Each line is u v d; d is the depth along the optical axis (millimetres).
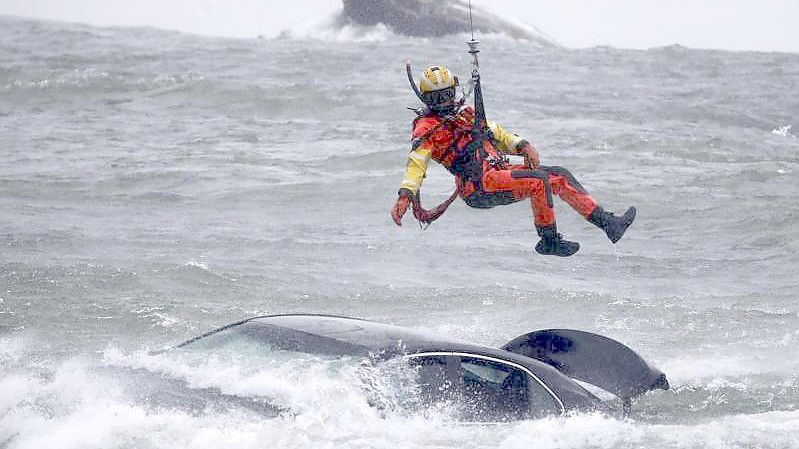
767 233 65875
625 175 89000
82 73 157500
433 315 44594
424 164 27750
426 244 61125
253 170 88938
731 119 144500
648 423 28344
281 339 24641
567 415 24922
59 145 105000
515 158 99875
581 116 137250
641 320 44406
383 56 199000
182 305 43719
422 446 21125
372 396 22469
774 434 24859
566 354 28781
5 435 20859
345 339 24344
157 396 22641
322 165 92812
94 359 31047
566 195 28375
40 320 40281
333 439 20766
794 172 90250
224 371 23609
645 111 145125
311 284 49375
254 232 63344
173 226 64438
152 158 95438
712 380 34656
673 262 58688
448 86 28156
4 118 128250
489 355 24922
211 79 151500
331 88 144250
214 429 20906
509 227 67375
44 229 60500
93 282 46469
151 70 172875
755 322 44375
